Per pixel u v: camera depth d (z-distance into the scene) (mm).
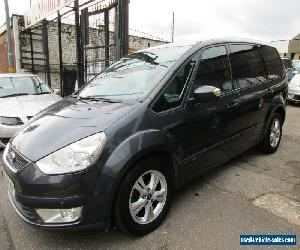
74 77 11164
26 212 2773
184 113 3244
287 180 4121
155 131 2943
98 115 2941
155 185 3035
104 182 2609
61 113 3258
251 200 3594
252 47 4648
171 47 3922
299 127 7258
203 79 3598
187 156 3334
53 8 10484
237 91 4039
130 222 2836
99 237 3010
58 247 2898
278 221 3154
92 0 8398
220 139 3779
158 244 2873
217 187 3941
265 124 4746
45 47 12766
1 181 4484
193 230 3051
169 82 3254
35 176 2605
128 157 2689
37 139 2871
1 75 7496
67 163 2578
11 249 2895
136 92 3299
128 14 7309
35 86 7445
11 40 15703
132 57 4227
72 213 2619
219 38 4137
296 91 10500
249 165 4656
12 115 5598
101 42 9164
